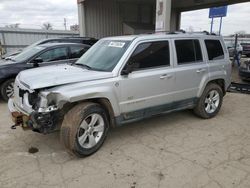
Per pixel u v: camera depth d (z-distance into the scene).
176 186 3.01
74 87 3.46
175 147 4.04
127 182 3.09
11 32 16.89
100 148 3.97
